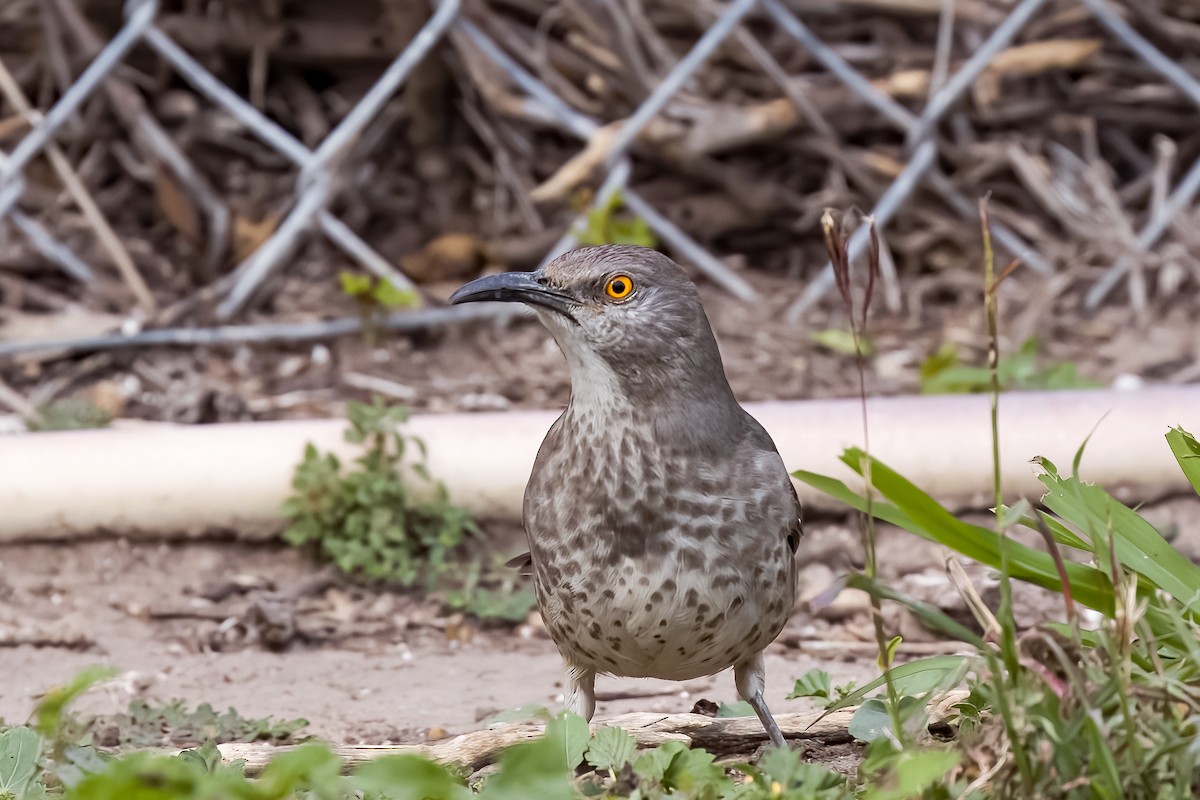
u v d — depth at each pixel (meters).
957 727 6.47
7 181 13.23
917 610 5.42
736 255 14.34
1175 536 10.12
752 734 6.86
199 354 12.74
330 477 9.99
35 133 13.21
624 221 13.49
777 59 13.92
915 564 9.96
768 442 6.73
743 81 13.79
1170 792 4.94
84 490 10.03
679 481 6.23
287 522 10.19
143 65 13.95
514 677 8.67
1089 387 11.84
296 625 9.33
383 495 10.01
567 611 6.41
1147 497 10.38
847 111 13.66
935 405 10.64
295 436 10.28
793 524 6.54
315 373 12.55
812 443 10.37
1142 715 5.16
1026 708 5.09
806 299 13.38
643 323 6.35
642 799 5.45
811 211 13.89
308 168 13.28
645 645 6.36
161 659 8.92
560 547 6.36
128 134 13.99
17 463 10.09
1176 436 6.59
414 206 14.15
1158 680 5.23
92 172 14.02
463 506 10.19
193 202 13.52
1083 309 13.76
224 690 8.38
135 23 13.16
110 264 13.73
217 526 10.15
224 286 13.30
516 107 13.44
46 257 13.63
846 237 5.38
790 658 8.98
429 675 8.70
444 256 13.70
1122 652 5.11
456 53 13.67
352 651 9.19
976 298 13.77
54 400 12.05
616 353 6.32
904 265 14.15
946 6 13.55
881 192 13.89
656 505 6.21
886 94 13.71
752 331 13.16
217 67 13.95
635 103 13.53
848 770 6.51
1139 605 5.75
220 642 9.24
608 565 6.27
